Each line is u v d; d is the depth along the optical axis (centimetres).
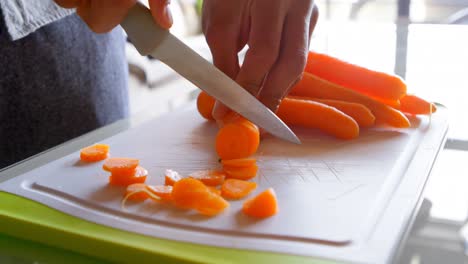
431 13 108
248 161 54
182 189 48
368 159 56
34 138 71
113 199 50
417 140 61
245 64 53
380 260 42
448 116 67
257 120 54
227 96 53
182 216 47
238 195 50
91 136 65
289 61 54
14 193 51
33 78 69
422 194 51
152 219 47
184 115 69
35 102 70
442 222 48
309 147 59
